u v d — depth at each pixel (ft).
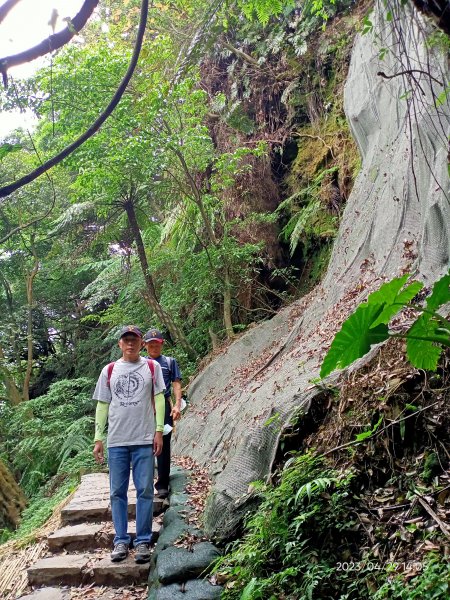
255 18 31.12
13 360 51.21
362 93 22.50
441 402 9.91
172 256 32.55
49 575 13.21
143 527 13.32
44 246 51.08
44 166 6.08
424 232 14.44
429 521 8.71
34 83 26.68
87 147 29.01
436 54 13.97
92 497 17.67
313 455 10.94
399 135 18.98
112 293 40.37
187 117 30.17
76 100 28.02
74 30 6.21
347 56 28.76
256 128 34.06
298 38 30.48
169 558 11.27
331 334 16.81
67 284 53.26
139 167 29.37
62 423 33.81
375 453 10.18
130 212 33.35
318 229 29.12
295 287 30.32
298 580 9.16
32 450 34.47
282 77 32.27
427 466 9.50
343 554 9.30
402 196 17.34
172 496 15.37
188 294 31.96
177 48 23.24
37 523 22.68
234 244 30.45
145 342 17.76
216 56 34.94
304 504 10.10
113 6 33.04
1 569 15.17
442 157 14.29
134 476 13.64
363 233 19.80
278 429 12.22
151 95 23.31
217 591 10.15
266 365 20.93
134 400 13.73
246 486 12.12
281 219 32.83
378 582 8.32
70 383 36.73
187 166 30.86
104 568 12.88
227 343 28.96
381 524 9.22
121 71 27.35
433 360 8.99
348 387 11.51
